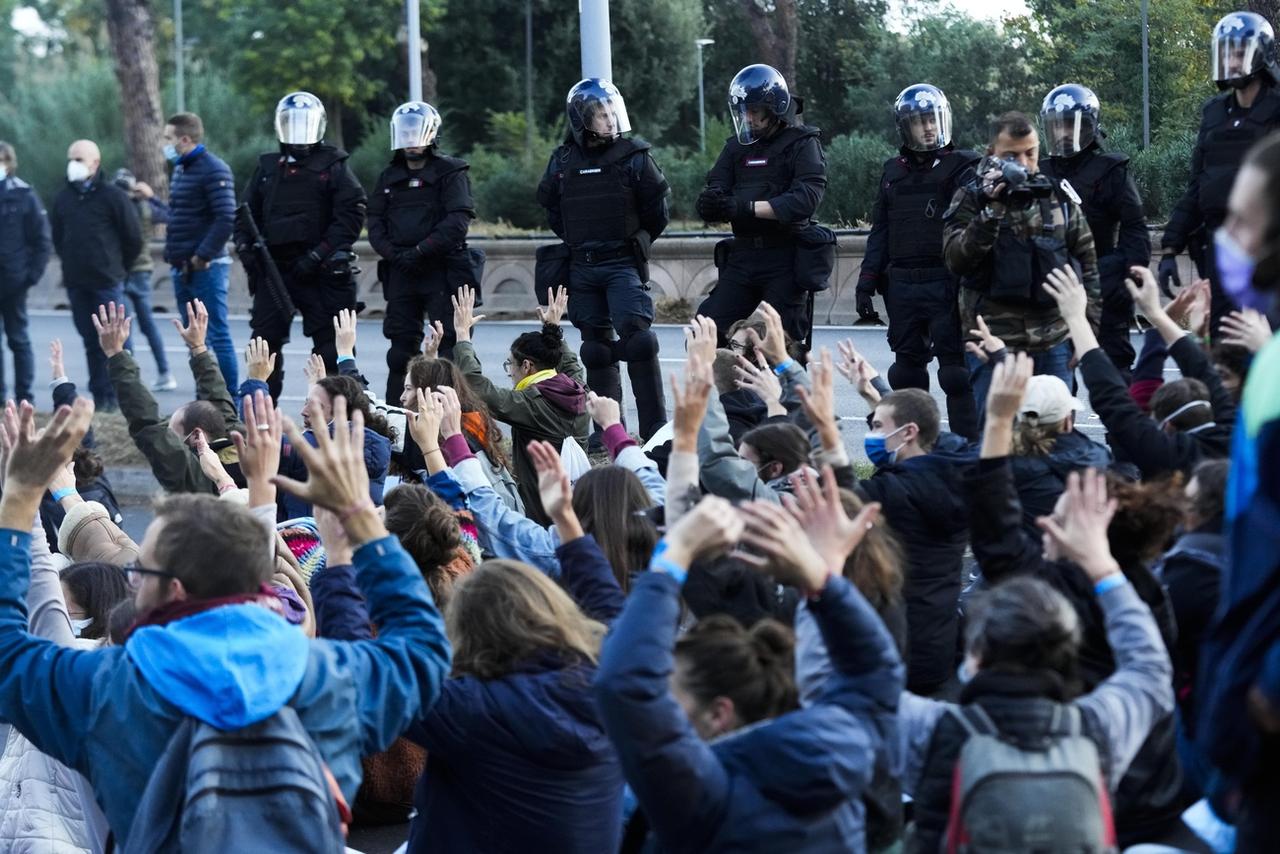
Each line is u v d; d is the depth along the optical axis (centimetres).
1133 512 422
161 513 369
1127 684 343
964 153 978
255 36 4247
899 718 338
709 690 337
